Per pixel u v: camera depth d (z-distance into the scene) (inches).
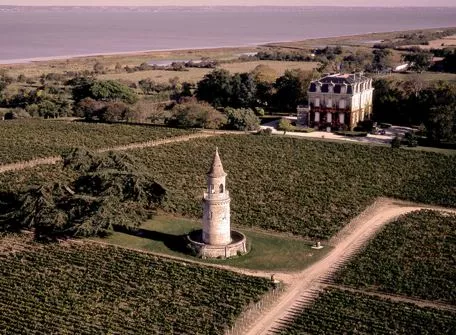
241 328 3159.5
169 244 4284.0
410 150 6628.9
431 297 3459.6
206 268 3796.8
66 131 7667.3
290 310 3380.9
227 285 3570.4
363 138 7263.8
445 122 6865.2
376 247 4143.7
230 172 5876.0
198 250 4077.3
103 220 4148.6
